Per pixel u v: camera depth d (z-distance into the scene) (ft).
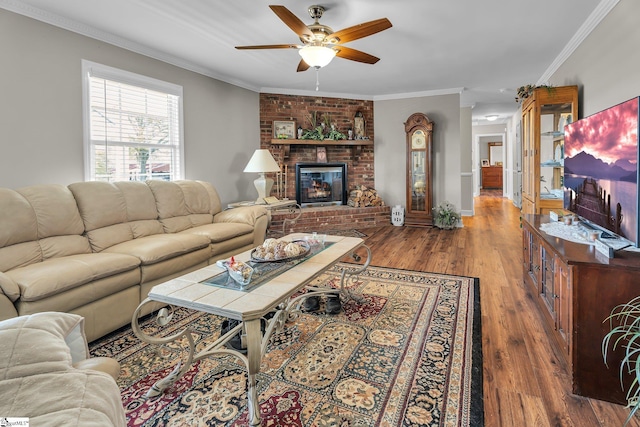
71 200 8.72
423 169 19.57
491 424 4.69
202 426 4.76
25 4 8.70
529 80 17.07
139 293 8.16
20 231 7.43
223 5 8.96
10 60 8.57
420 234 17.75
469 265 12.17
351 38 8.44
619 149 5.89
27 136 8.97
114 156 11.23
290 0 8.71
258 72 15.03
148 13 9.37
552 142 12.56
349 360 6.33
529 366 6.05
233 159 16.29
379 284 10.29
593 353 5.16
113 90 11.11
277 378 5.82
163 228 10.91
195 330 7.75
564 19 10.14
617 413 4.87
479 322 7.73
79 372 2.77
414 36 11.30
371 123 20.89
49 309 6.28
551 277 6.88
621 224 5.81
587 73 10.94
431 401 5.18
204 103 14.58
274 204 14.69
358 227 19.70
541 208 12.74
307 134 18.67
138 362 6.43
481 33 11.10
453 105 19.10
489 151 45.70
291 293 5.43
